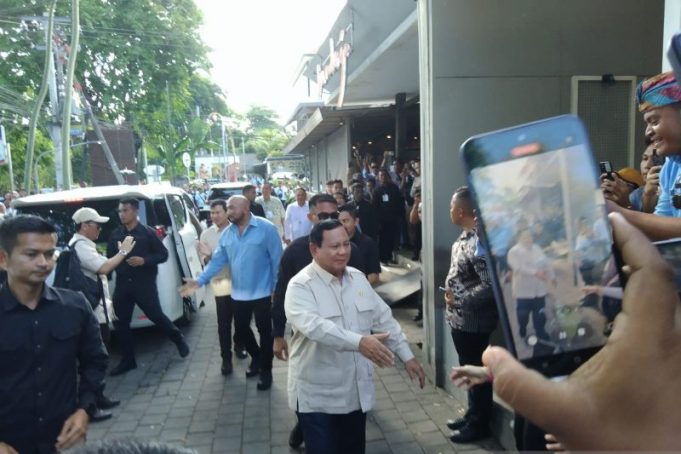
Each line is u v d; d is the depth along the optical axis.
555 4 4.35
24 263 2.11
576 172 0.72
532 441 0.81
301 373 2.72
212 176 58.53
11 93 16.92
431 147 4.37
